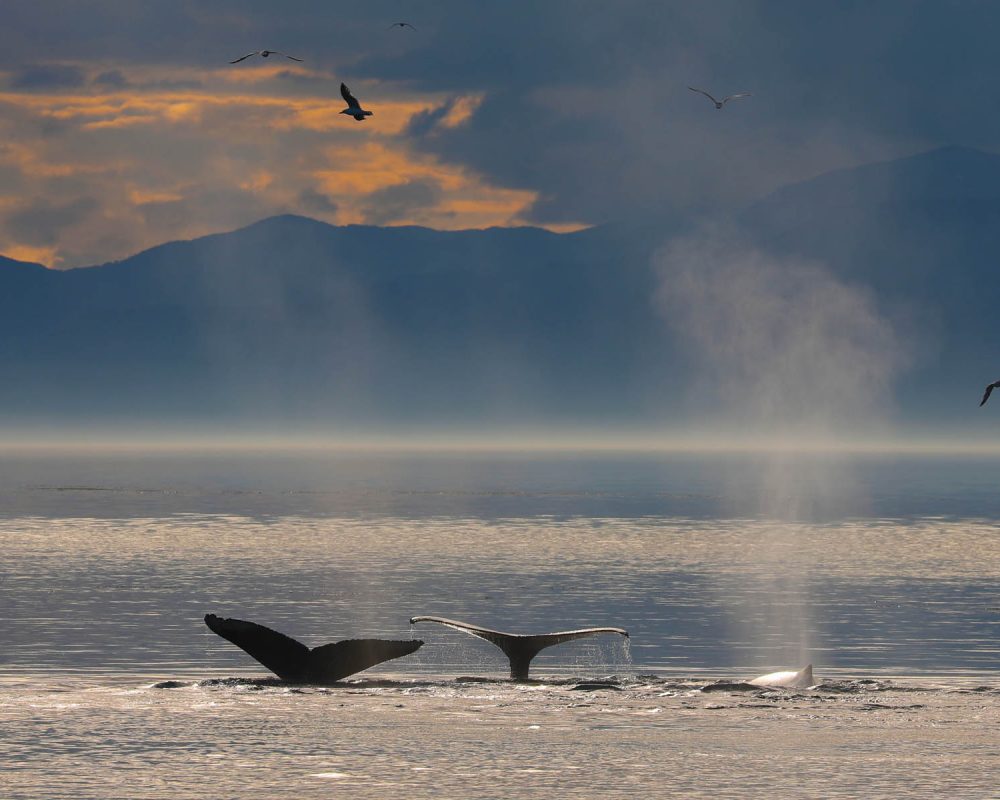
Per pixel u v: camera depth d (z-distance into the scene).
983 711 84.56
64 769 66.12
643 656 130.62
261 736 74.44
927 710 84.56
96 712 81.56
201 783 63.50
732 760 69.12
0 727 76.50
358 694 89.38
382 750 71.00
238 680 94.88
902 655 132.00
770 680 97.19
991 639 142.50
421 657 127.00
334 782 63.94
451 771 66.38
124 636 139.25
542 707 84.81
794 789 63.16
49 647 131.50
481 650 132.50
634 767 67.44
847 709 85.00
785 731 77.31
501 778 65.00
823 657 130.38
